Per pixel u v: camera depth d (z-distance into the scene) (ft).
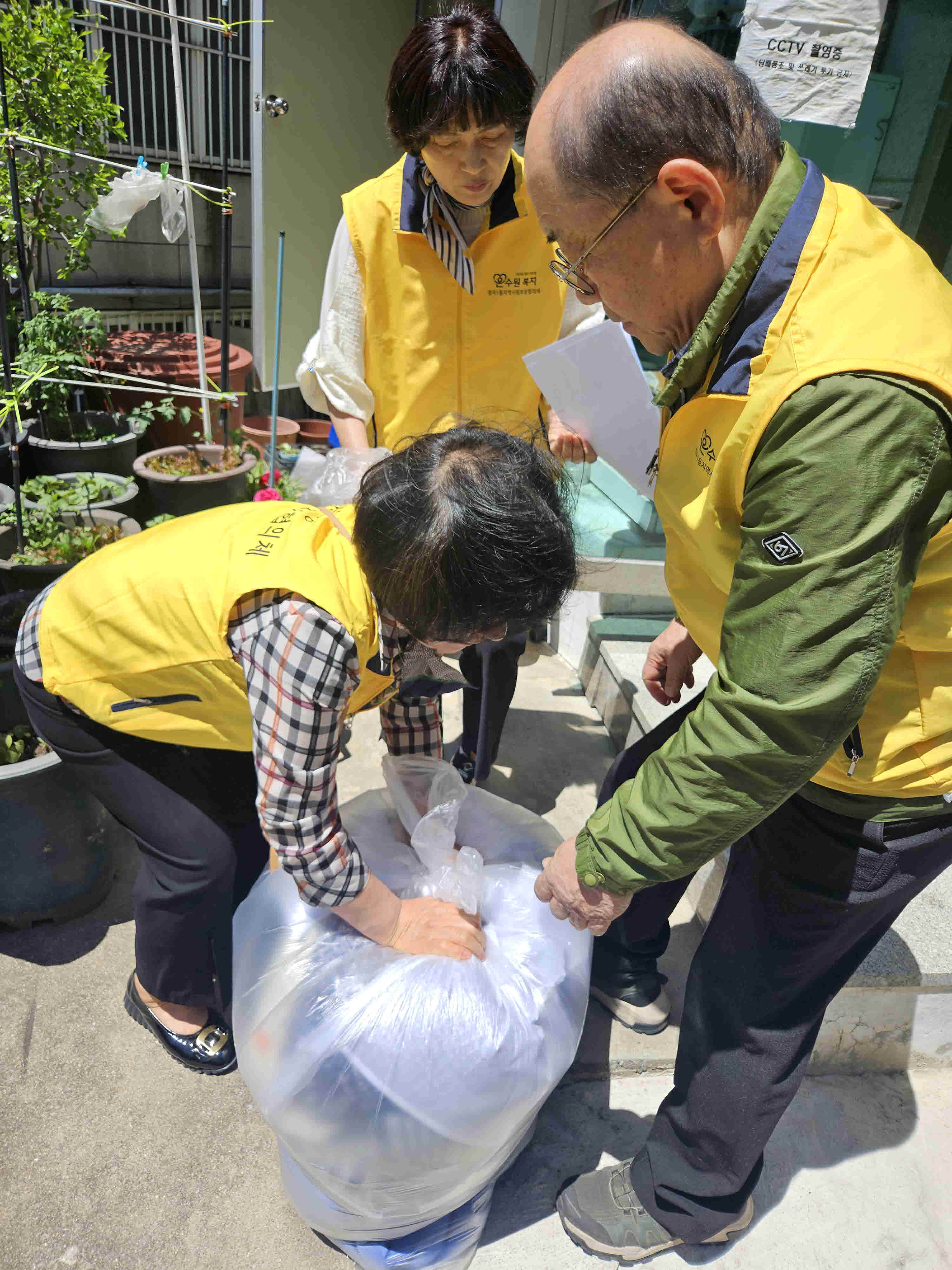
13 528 8.31
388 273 6.28
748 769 3.00
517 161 6.15
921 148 8.09
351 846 3.82
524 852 4.98
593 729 9.34
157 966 5.16
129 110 16.01
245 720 4.28
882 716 3.42
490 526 2.92
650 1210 4.73
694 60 2.77
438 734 5.39
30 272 11.30
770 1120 4.22
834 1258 5.08
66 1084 5.49
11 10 10.32
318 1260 4.76
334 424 6.81
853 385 2.62
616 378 5.17
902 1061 6.24
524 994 4.10
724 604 3.94
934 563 2.97
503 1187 5.24
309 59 14.89
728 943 4.05
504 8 11.86
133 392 12.00
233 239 17.78
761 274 2.91
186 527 4.42
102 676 4.35
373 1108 3.76
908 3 7.37
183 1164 5.13
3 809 5.76
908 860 3.67
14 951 6.35
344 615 3.52
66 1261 4.63
